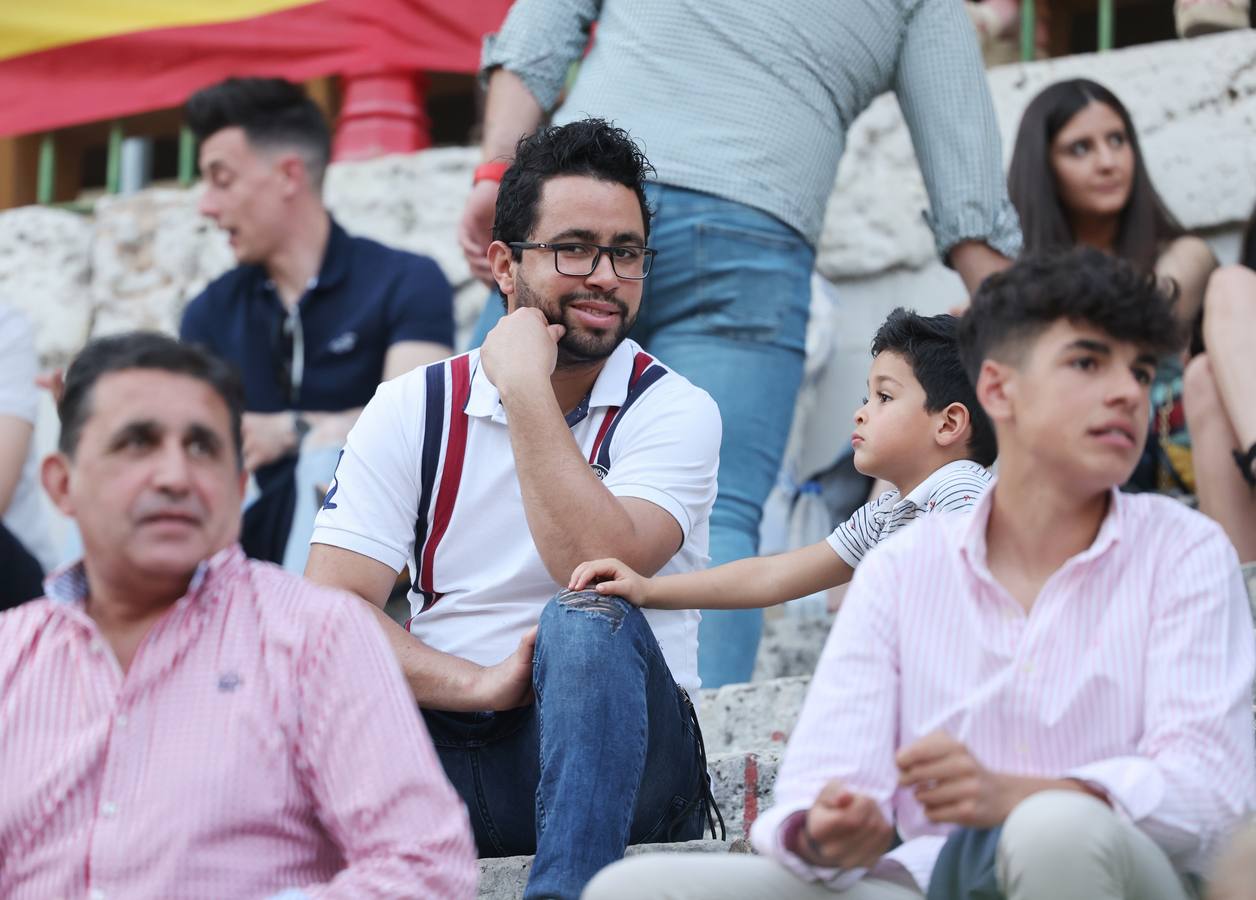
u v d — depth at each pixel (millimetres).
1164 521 10133
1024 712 9914
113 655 9695
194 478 9727
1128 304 9844
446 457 13703
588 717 11727
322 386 21078
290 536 20812
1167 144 24391
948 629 10133
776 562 13773
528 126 18641
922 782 9312
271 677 9641
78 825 9484
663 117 17734
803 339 18328
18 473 20906
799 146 17781
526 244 14055
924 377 14102
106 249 28938
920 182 25078
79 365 9867
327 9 28328
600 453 13930
